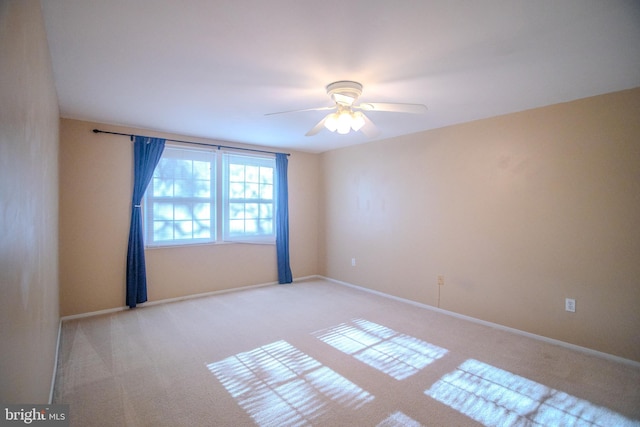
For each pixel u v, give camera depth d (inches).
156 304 161.6
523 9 61.4
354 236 198.1
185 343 116.5
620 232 104.3
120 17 64.3
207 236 177.9
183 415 77.0
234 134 167.8
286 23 66.6
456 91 104.5
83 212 143.3
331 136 172.9
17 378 41.0
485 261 137.3
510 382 92.2
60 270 135.3
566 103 114.5
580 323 112.5
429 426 74.0
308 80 95.7
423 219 160.2
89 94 108.5
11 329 37.3
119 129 151.1
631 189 102.1
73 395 84.1
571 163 113.8
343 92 95.4
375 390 88.0
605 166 106.8
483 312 137.9
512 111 126.6
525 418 76.9
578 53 79.0
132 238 153.0
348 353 109.7
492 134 134.3
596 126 108.3
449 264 149.9
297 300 170.6
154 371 96.9
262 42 74.4
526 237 125.1
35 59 55.0
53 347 93.8
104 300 148.8
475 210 140.3
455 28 68.3
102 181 147.6
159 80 96.5
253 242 194.2
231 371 97.4
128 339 119.5
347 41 73.8
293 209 213.2
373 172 185.2
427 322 139.6
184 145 169.8
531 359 106.0
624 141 103.1
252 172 195.0
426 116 134.0
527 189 124.5
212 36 71.8
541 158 120.7
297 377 94.3
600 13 62.6
